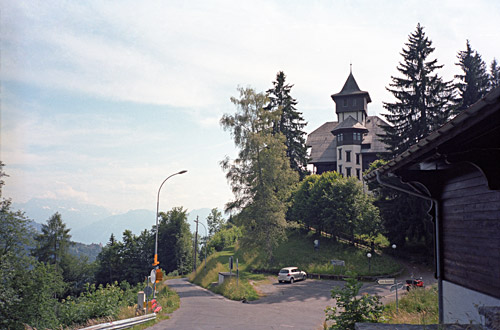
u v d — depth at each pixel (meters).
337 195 52.41
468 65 62.75
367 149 79.75
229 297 32.41
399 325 7.12
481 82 62.62
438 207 9.63
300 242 56.41
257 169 47.00
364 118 86.69
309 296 30.97
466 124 5.41
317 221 56.09
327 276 41.91
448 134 5.90
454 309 8.81
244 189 47.56
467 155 6.68
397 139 47.56
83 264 93.38
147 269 88.44
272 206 46.53
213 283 43.00
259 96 48.09
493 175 6.63
